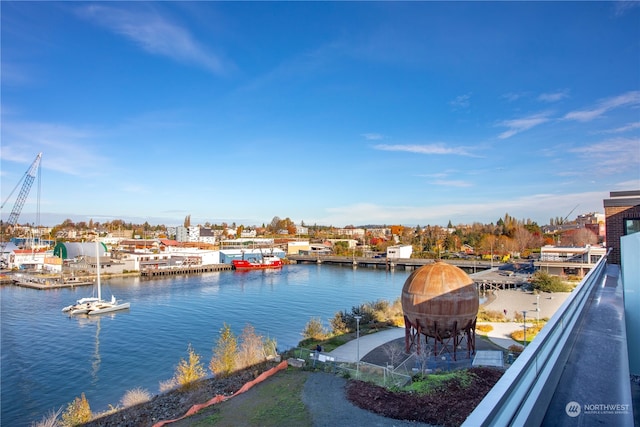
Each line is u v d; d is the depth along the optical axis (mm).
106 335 50375
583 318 9109
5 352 43688
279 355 37594
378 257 158000
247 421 23219
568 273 80750
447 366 32156
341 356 38062
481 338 42500
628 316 9680
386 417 22812
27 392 33750
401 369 32062
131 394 31016
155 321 57812
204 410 24969
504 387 3072
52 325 55469
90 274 106688
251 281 103375
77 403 28688
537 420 4191
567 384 5406
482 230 197375
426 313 32562
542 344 4395
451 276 33000
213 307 68062
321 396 26531
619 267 21094
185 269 120312
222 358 35562
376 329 48719
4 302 72375
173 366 39625
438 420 21984
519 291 69375
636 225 23484
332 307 69062
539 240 147625
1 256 127812
